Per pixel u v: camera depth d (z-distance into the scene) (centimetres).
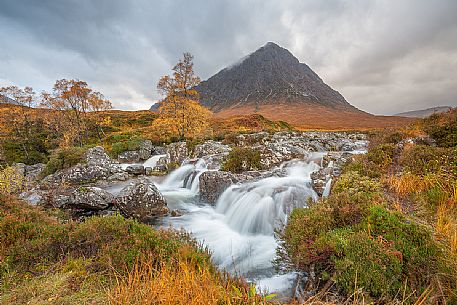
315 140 2317
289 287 492
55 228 532
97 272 418
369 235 404
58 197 1086
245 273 584
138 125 6375
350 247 386
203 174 1277
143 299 311
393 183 690
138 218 989
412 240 389
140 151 2717
